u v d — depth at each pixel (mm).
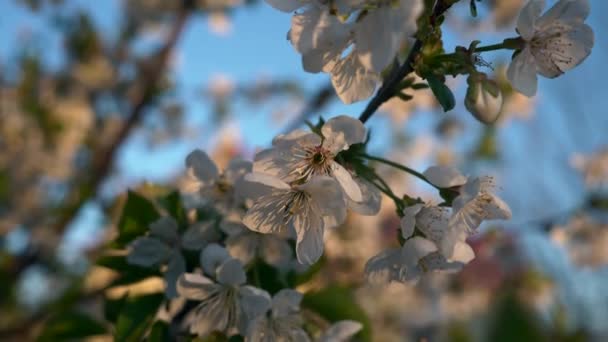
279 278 260
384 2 205
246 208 265
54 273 590
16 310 623
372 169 240
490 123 230
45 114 844
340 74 217
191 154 266
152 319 262
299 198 227
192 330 242
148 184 308
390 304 714
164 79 688
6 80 885
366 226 434
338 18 207
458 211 231
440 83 220
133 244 268
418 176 243
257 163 228
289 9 212
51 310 379
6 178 787
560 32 237
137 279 275
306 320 266
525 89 239
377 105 238
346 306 274
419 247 231
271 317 239
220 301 241
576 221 543
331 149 229
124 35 875
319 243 225
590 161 600
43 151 846
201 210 274
